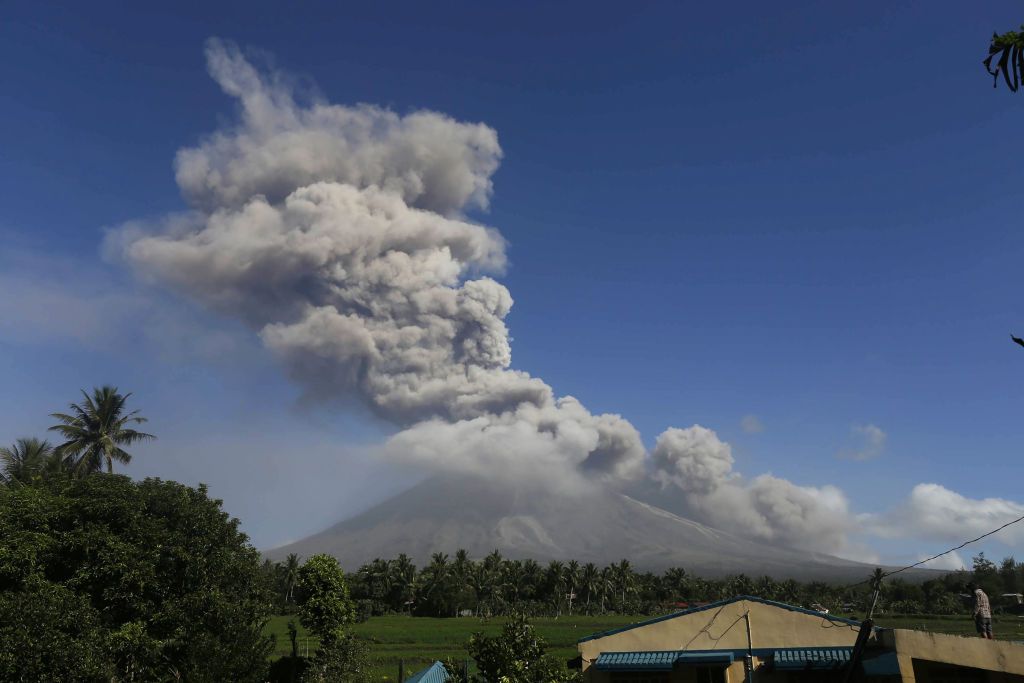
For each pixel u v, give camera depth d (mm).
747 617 28766
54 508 32281
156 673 33219
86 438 63562
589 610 174500
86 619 28891
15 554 29297
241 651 36156
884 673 23438
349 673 47750
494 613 162375
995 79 8992
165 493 38250
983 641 22938
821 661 26828
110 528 33688
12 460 55969
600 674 29609
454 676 26000
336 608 49812
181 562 35719
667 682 28969
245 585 40344
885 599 129125
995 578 119000
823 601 136375
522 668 24453
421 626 120500
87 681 27266
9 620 26344
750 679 27703
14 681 25375
